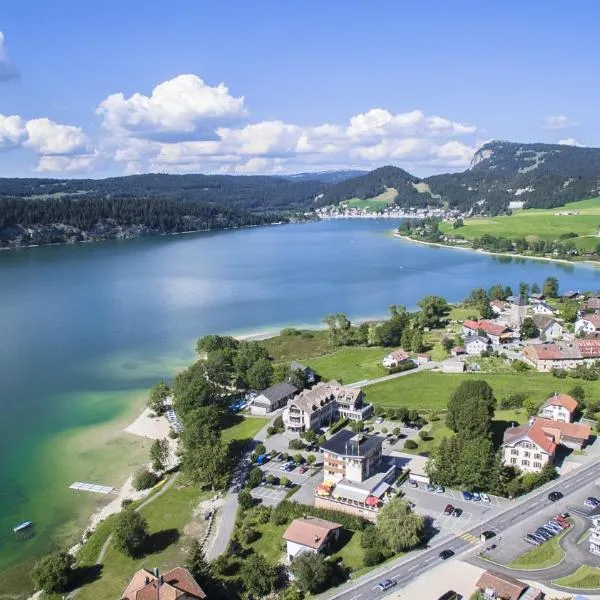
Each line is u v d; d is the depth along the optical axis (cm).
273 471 15138
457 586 10612
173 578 10162
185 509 13662
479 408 15375
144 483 14750
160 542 12469
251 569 10925
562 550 11481
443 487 13975
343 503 13150
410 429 17475
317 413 17725
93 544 12388
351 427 17338
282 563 11594
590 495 13438
